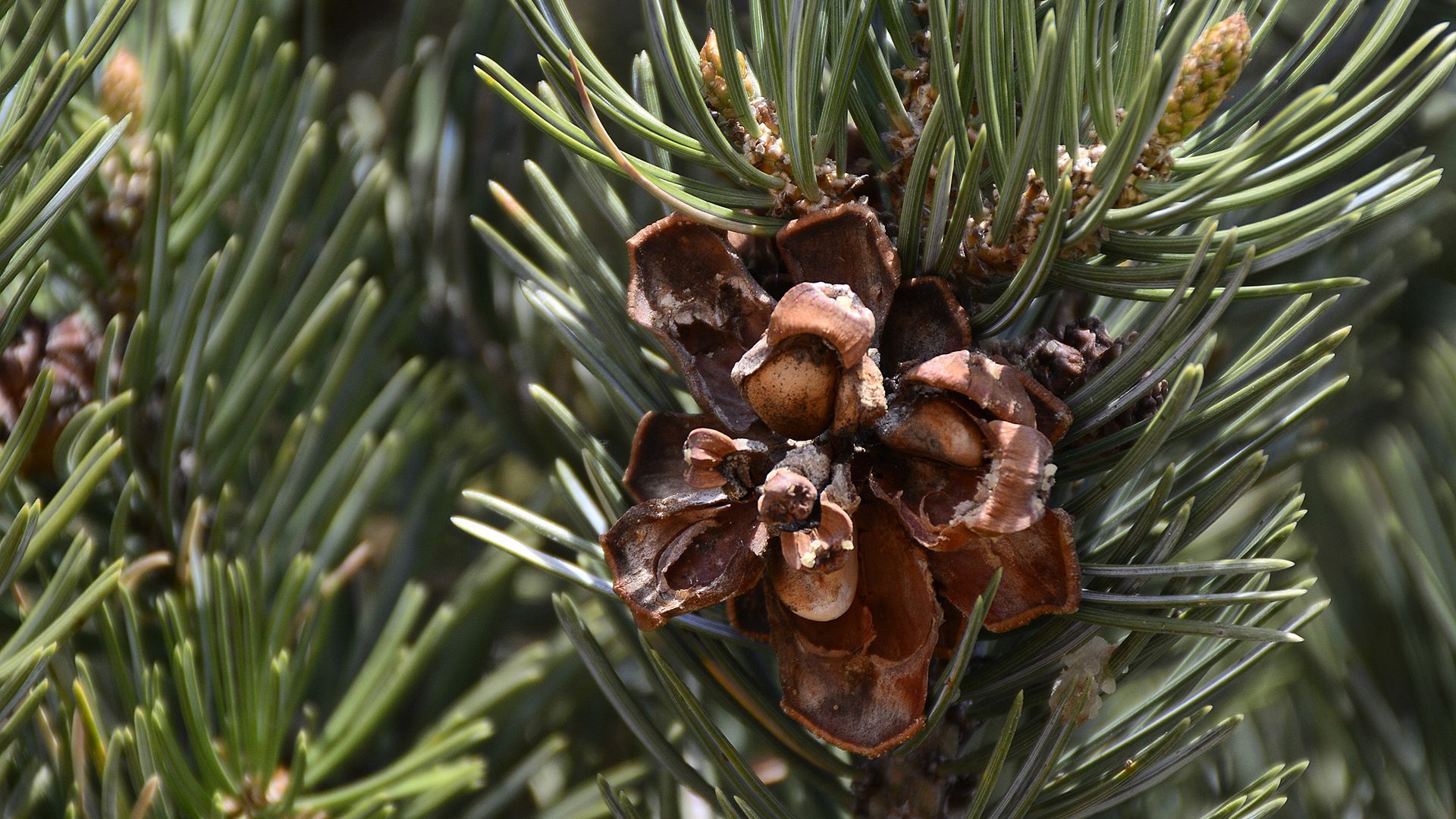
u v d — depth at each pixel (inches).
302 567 21.1
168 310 21.9
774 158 19.5
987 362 19.1
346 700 21.7
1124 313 20.6
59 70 18.9
